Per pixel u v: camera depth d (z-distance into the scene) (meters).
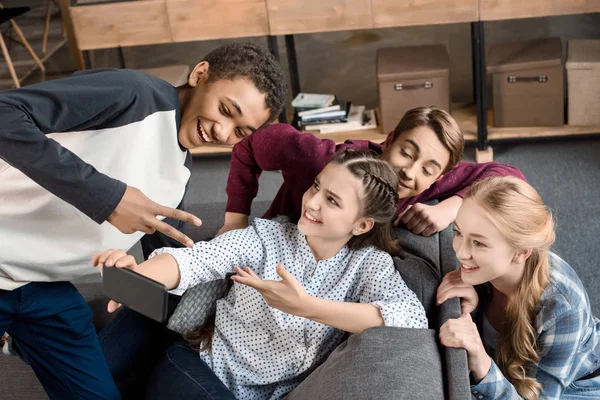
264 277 1.70
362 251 1.72
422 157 1.84
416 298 1.65
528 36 4.88
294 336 1.67
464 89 4.13
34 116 1.36
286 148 1.94
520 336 1.64
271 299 1.52
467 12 3.27
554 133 3.49
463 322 1.53
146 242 2.15
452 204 1.89
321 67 4.79
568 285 1.63
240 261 1.71
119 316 1.88
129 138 1.56
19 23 5.82
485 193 1.56
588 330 1.70
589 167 3.38
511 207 1.52
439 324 1.63
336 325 1.56
